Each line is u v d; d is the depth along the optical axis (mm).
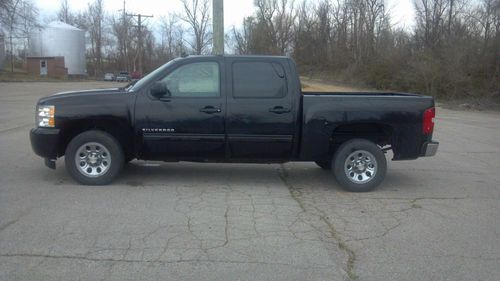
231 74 6977
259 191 7000
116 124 6945
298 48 78188
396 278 4184
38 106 6980
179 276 4113
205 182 7438
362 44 60094
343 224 5586
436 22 46938
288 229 5355
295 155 7168
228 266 4340
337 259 4559
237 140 6992
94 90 7246
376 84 44125
